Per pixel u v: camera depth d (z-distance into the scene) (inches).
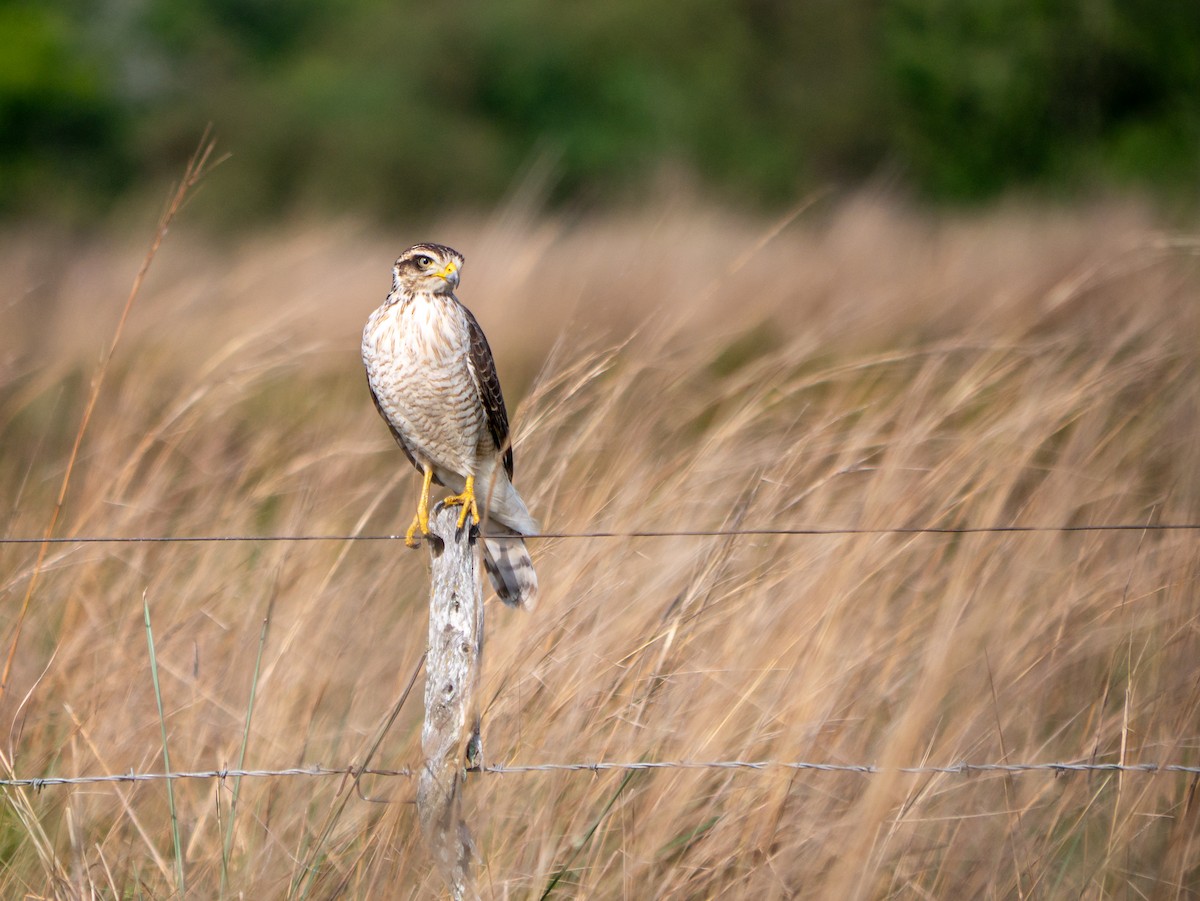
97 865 319.9
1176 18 1756.9
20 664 384.8
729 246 926.4
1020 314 564.7
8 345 625.6
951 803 339.9
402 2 2856.8
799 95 2428.6
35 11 2674.7
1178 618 364.8
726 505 417.4
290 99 2581.2
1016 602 368.8
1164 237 574.9
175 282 882.1
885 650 364.8
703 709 339.3
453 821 288.5
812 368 593.3
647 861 305.1
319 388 603.8
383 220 2345.0
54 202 2348.7
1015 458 398.9
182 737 364.5
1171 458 445.4
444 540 296.7
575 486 389.4
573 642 344.8
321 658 382.0
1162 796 342.6
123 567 424.8
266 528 467.5
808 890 305.6
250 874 307.9
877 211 1101.1
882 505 379.9
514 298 712.4
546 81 2632.9
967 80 1884.8
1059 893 330.3
